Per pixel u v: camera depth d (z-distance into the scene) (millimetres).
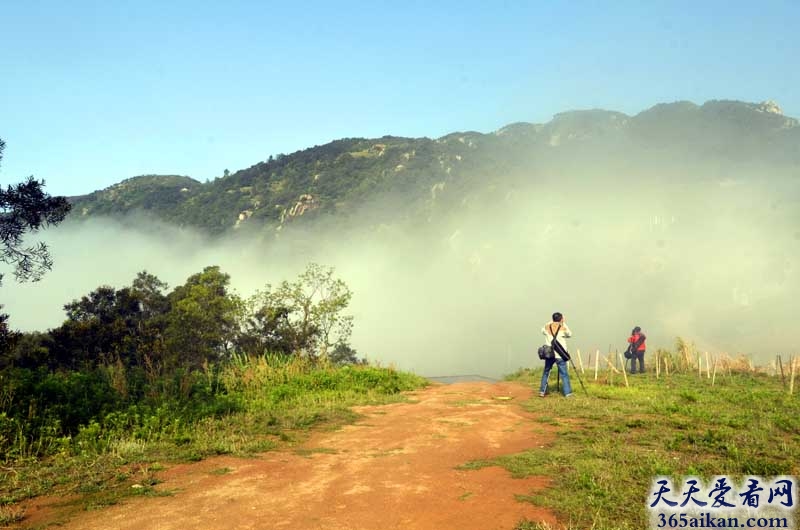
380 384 15266
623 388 13742
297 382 14414
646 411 10047
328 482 6402
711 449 7113
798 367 16625
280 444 8359
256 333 24359
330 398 12953
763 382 15234
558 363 12719
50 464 7199
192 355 24672
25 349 20969
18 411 8695
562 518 5152
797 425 8320
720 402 10953
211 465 7121
